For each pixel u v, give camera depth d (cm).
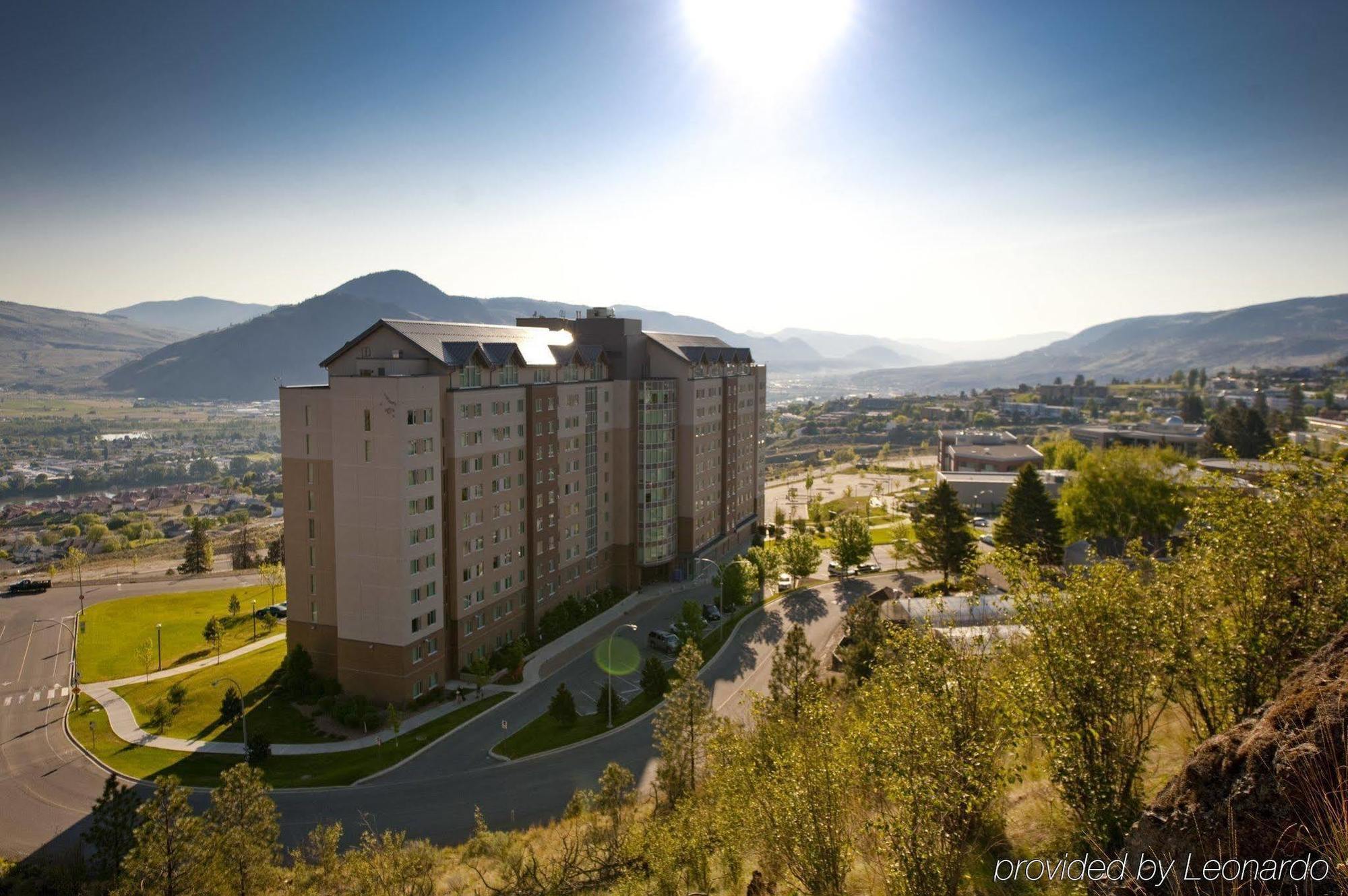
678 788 4341
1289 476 2339
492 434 7494
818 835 2322
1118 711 2097
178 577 12306
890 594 8569
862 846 2450
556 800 5250
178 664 7944
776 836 2484
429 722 6325
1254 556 2208
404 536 6362
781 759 2631
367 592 6506
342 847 4694
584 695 6969
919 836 2006
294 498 6925
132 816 3944
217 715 6506
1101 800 2077
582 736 6156
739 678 7300
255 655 7956
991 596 6141
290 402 6825
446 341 7238
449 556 6981
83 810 5141
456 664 7125
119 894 3023
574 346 9012
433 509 6694
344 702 6562
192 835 3120
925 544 10244
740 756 3155
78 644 8550
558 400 8588
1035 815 2500
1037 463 19775
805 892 2478
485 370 7531
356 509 6469
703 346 11719
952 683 2178
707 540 11450
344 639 6638
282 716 6431
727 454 11969
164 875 3039
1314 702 1359
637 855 3572
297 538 6950
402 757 5791
